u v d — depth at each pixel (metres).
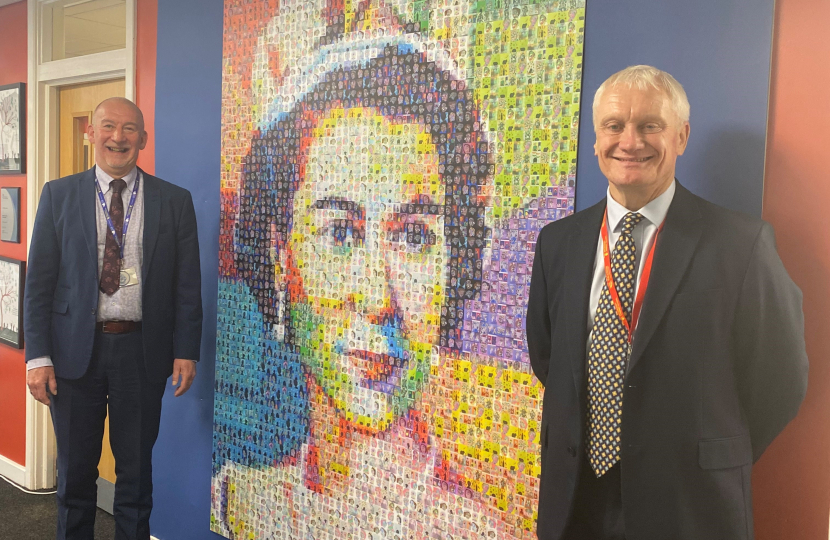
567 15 1.63
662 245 1.28
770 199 1.41
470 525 1.84
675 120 1.27
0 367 3.57
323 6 2.13
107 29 3.61
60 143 3.37
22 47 3.35
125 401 2.24
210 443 2.53
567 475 1.36
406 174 1.94
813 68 1.35
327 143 2.13
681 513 1.22
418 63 1.90
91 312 2.16
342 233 2.11
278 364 2.30
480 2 1.77
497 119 1.75
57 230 2.23
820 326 1.37
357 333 2.08
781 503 1.42
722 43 1.43
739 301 1.23
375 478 2.05
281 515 2.31
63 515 2.26
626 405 1.26
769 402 1.27
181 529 2.65
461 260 1.83
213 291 2.51
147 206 2.23
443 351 1.88
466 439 1.84
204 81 2.50
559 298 1.43
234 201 2.42
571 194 1.63
